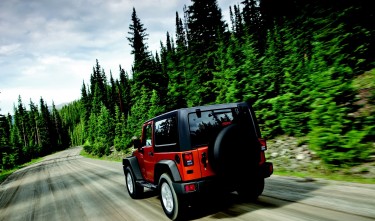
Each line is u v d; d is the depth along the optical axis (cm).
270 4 3356
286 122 1204
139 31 4019
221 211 579
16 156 6225
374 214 441
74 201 980
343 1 1432
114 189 1109
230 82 1558
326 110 843
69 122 17338
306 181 730
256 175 550
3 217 920
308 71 1202
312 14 1648
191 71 2811
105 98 9244
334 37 1268
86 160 3825
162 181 586
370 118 798
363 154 743
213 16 3197
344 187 622
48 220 773
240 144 521
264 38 3328
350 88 878
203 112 558
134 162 829
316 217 463
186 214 555
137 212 693
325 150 804
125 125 3938
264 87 1416
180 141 532
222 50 2367
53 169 2909
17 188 1697
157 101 2895
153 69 3922
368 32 1304
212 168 521
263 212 530
